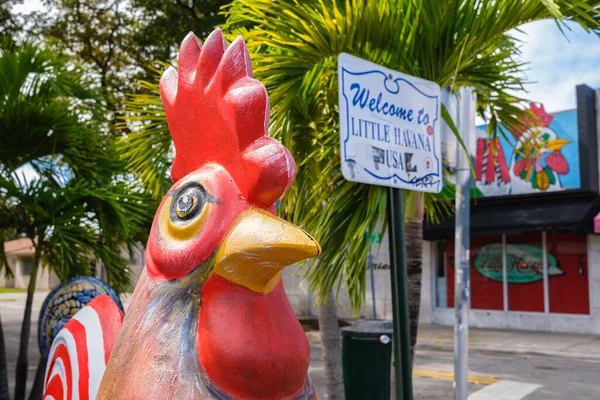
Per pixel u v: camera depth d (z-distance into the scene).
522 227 11.88
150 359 1.24
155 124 3.65
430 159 2.79
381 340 4.98
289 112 3.63
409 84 2.69
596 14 3.14
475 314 13.60
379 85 2.53
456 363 4.68
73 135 4.37
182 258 1.28
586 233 11.55
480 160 12.82
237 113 1.27
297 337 1.29
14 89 4.37
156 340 1.26
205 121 1.35
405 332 2.64
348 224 3.00
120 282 4.49
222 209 1.27
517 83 3.76
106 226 4.28
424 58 3.26
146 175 3.83
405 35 3.25
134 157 3.86
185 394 1.19
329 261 2.92
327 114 3.89
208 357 1.20
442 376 8.23
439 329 13.09
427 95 2.80
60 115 4.24
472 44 3.24
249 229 1.21
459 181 4.79
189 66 1.42
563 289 12.62
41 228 4.15
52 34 11.40
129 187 4.56
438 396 7.02
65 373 2.02
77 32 11.71
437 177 2.83
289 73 3.19
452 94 4.49
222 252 1.23
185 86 1.40
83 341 1.99
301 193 3.82
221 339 1.20
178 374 1.21
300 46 3.04
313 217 3.13
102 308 2.12
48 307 2.89
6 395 4.74
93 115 4.76
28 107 4.16
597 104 11.67
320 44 3.04
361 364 5.02
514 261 13.28
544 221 11.66
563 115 11.70
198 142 1.38
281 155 1.24
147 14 10.98
